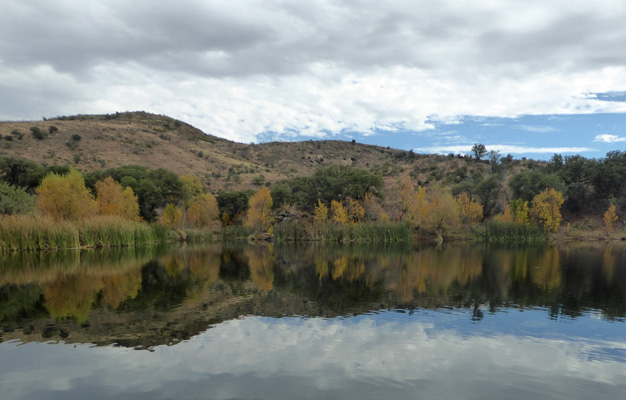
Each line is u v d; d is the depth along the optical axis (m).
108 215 51.06
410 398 8.09
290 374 9.17
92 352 10.51
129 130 147.88
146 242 52.06
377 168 137.00
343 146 198.62
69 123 138.25
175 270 27.06
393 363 9.95
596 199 95.94
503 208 89.62
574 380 9.13
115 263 30.98
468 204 74.25
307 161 171.88
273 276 24.36
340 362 9.95
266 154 179.00
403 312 15.12
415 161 134.88
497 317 14.48
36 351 10.59
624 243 69.19
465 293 18.98
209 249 46.62
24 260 32.19
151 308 15.51
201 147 162.88
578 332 12.72
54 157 105.44
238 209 80.25
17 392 8.20
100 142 126.25
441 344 11.42
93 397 7.99
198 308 15.55
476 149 128.25
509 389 8.61
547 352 10.91
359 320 13.93
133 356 10.23
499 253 43.16
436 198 67.62
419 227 70.12
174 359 10.05
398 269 28.19
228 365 9.67
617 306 16.41
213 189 104.88
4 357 10.14
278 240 62.78
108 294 18.34
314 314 14.71
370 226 61.75
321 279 23.23
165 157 130.50
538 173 88.94
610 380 9.16
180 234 64.81
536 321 13.95
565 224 89.56
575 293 19.31
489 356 10.54
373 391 8.36
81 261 32.03
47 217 41.88
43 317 14.08
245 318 14.09
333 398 8.02
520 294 18.89
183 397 8.00
